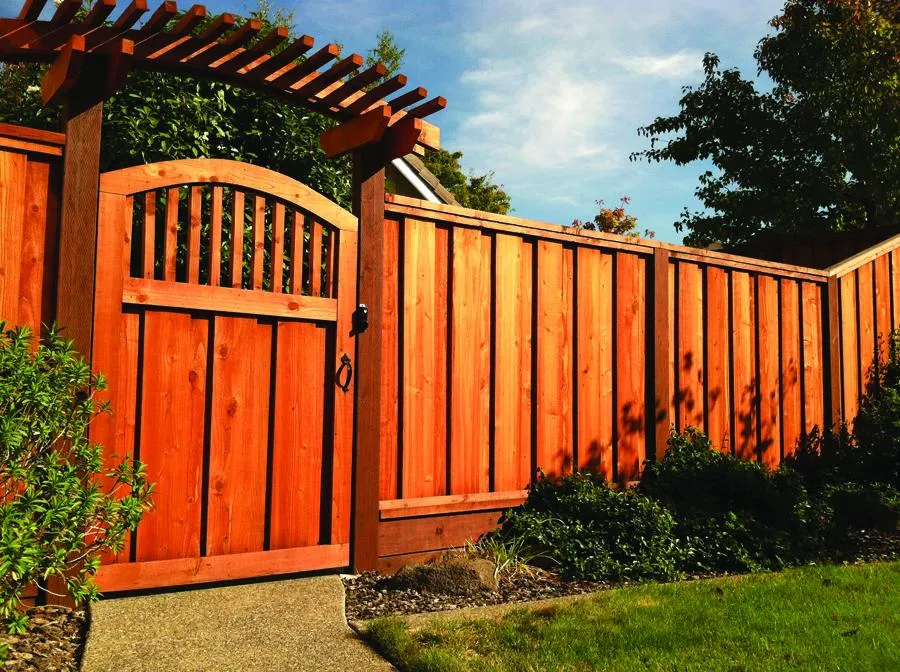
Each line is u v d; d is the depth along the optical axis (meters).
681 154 20.50
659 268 6.67
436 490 5.16
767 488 6.00
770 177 19.14
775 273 7.86
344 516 4.73
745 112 19.47
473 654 3.32
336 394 4.73
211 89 6.57
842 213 19.45
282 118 6.86
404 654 3.28
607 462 6.18
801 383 8.16
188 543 4.19
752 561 5.20
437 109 4.63
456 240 5.35
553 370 5.87
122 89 6.13
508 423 5.57
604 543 5.14
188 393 4.23
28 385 3.05
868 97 17.45
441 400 5.23
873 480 7.73
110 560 3.94
